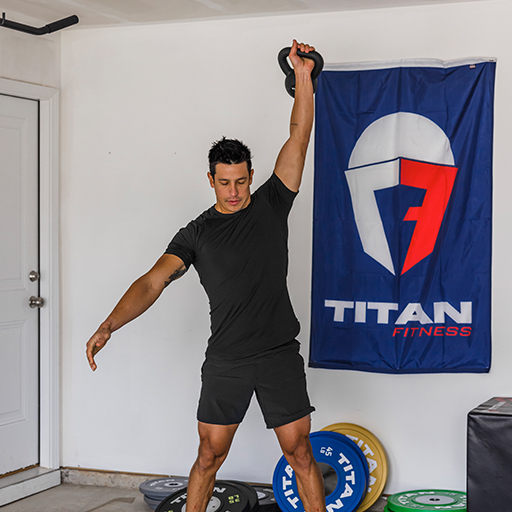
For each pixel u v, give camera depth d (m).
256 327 2.37
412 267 3.14
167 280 2.39
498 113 3.07
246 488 3.03
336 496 2.97
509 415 2.43
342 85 3.22
